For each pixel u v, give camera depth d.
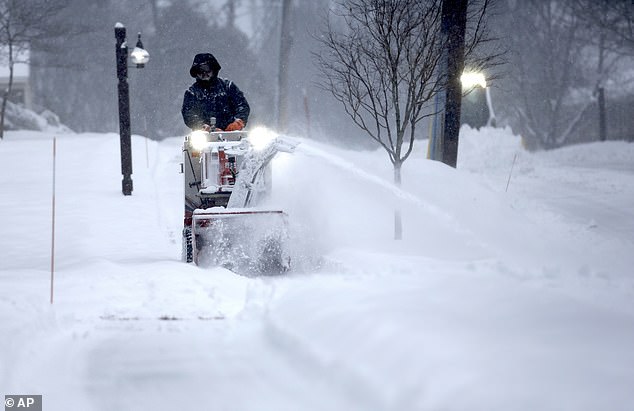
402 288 21.88
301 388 16.67
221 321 24.30
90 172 84.31
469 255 37.94
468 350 15.66
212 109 43.69
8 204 64.75
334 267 34.38
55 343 22.09
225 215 35.41
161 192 74.56
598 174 92.25
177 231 56.31
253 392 16.81
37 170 85.62
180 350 20.75
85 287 30.77
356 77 47.00
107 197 70.06
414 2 45.16
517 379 14.27
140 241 51.78
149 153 101.69
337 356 17.03
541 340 16.42
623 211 60.84
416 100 43.72
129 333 23.05
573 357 15.37
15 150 102.31
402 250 39.06
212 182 38.97
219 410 15.97
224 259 35.56
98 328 23.83
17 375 19.02
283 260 35.44
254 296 26.59
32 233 53.47
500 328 17.20
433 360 15.25
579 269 27.50
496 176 85.94
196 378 18.19
